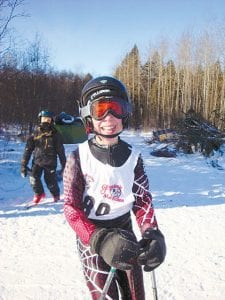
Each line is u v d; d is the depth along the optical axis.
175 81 43.78
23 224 5.94
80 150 2.36
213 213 6.63
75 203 2.28
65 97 30.08
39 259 4.59
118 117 2.28
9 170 11.05
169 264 4.48
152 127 38.44
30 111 19.02
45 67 21.77
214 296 3.78
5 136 17.92
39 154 7.33
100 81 2.29
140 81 45.88
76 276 4.16
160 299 3.71
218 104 39.91
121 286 2.49
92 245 2.05
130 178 2.37
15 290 3.85
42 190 7.36
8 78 17.03
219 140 15.91
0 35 12.70
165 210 6.81
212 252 4.84
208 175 11.34
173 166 13.16
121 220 2.40
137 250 2.01
